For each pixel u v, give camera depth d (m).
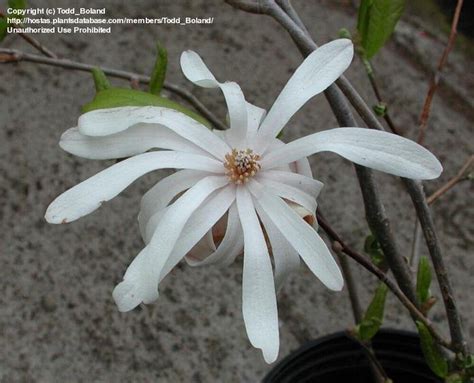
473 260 0.47
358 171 0.23
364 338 0.27
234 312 0.44
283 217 0.18
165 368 0.42
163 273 0.17
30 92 0.53
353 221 0.48
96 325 0.44
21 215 0.48
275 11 0.21
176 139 0.19
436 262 0.24
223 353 0.43
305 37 0.21
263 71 0.56
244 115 0.19
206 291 0.45
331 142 0.18
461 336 0.25
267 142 0.19
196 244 0.19
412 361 0.34
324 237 0.47
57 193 0.49
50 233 0.47
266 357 0.17
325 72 0.19
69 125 0.52
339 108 0.22
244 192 0.19
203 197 0.18
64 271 0.46
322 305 0.45
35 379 0.41
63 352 0.43
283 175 0.19
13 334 0.43
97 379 0.42
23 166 0.50
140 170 0.18
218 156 0.19
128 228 0.48
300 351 0.33
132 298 0.17
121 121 0.18
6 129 0.51
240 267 0.46
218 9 0.60
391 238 0.24
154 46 0.57
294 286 0.46
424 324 0.25
